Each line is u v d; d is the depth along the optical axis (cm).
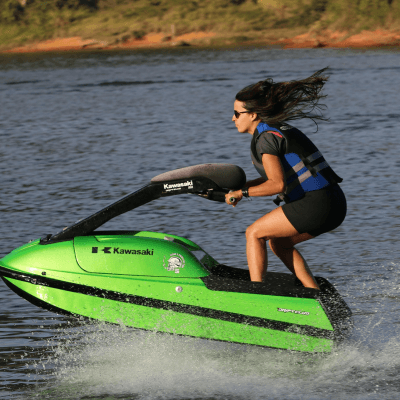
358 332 1669
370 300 1888
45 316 1823
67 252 1570
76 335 1700
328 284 1675
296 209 1542
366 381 1412
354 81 11181
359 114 6688
